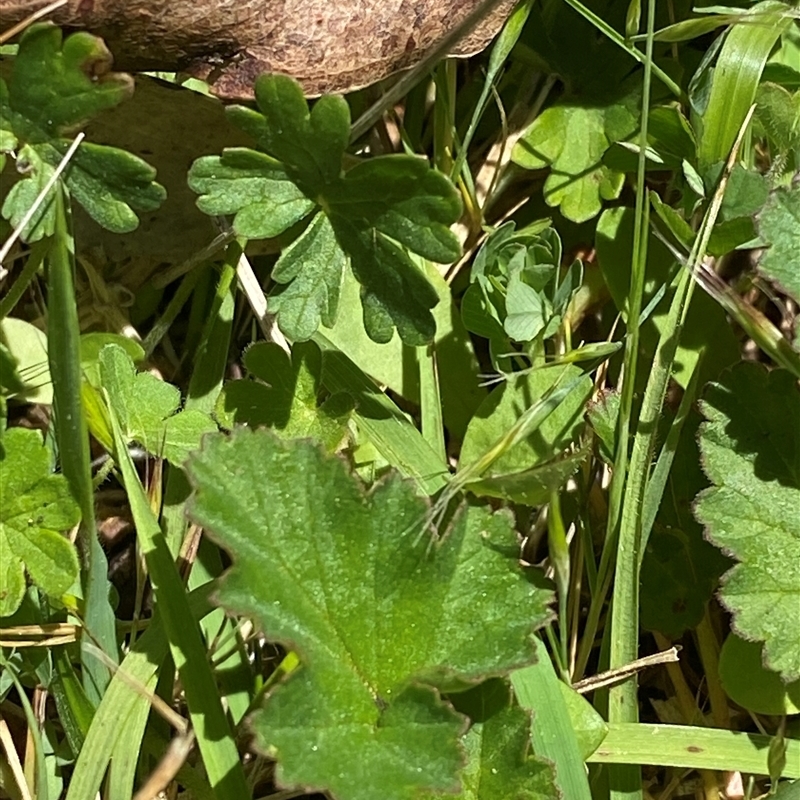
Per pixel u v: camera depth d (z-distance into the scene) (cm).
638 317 17
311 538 15
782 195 17
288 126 15
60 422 15
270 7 16
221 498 15
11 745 17
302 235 16
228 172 15
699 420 19
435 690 14
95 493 19
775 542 17
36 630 16
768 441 17
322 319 16
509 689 16
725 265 21
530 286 19
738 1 20
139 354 18
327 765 14
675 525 18
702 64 19
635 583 17
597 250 20
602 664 17
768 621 17
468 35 18
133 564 19
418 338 16
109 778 16
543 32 20
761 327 17
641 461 17
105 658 16
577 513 19
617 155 19
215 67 16
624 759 17
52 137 15
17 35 15
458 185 20
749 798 17
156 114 17
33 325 18
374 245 16
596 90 20
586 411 18
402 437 18
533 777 15
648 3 19
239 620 17
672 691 19
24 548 15
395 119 20
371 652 15
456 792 14
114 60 16
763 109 19
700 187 18
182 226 19
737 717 18
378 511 15
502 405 18
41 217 15
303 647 14
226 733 15
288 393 18
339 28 16
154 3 15
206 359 18
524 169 21
